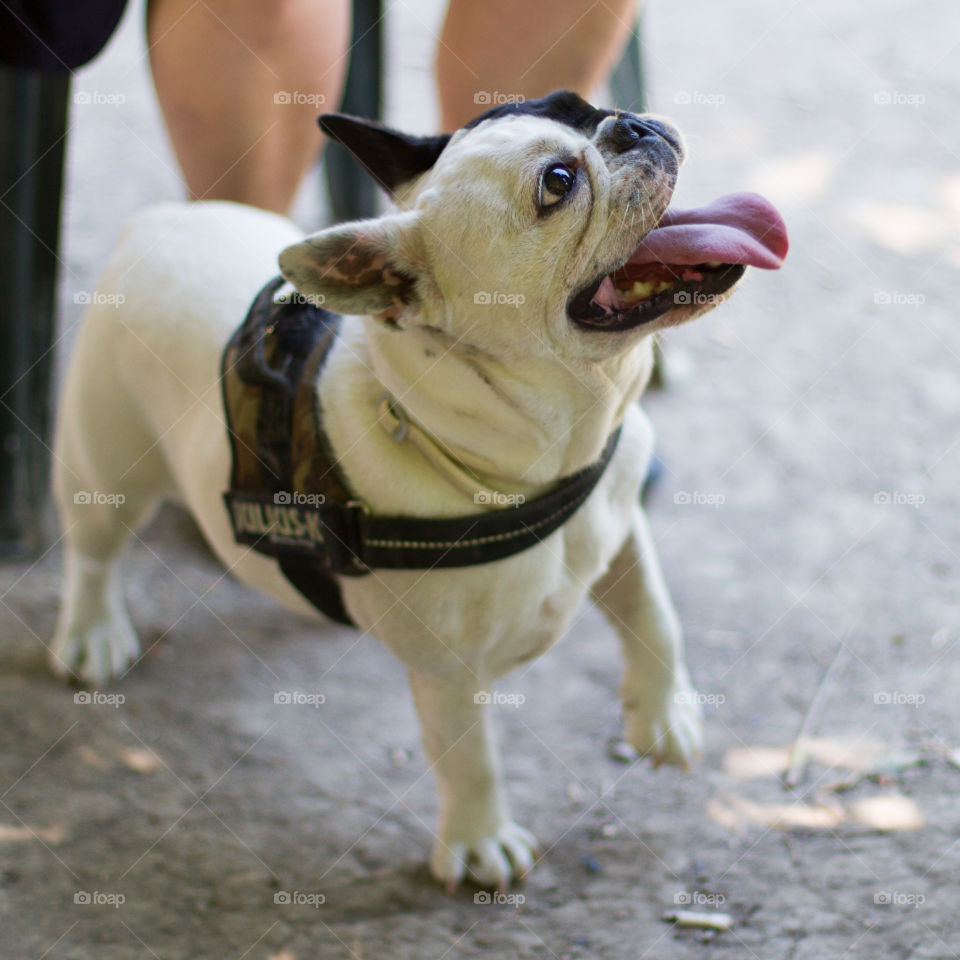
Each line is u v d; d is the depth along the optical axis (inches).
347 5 93.9
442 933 70.2
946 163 148.6
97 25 86.2
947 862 70.3
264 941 70.4
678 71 175.2
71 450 85.0
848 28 185.9
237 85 86.4
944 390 114.0
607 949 67.9
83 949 70.3
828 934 66.7
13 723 88.4
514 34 83.5
